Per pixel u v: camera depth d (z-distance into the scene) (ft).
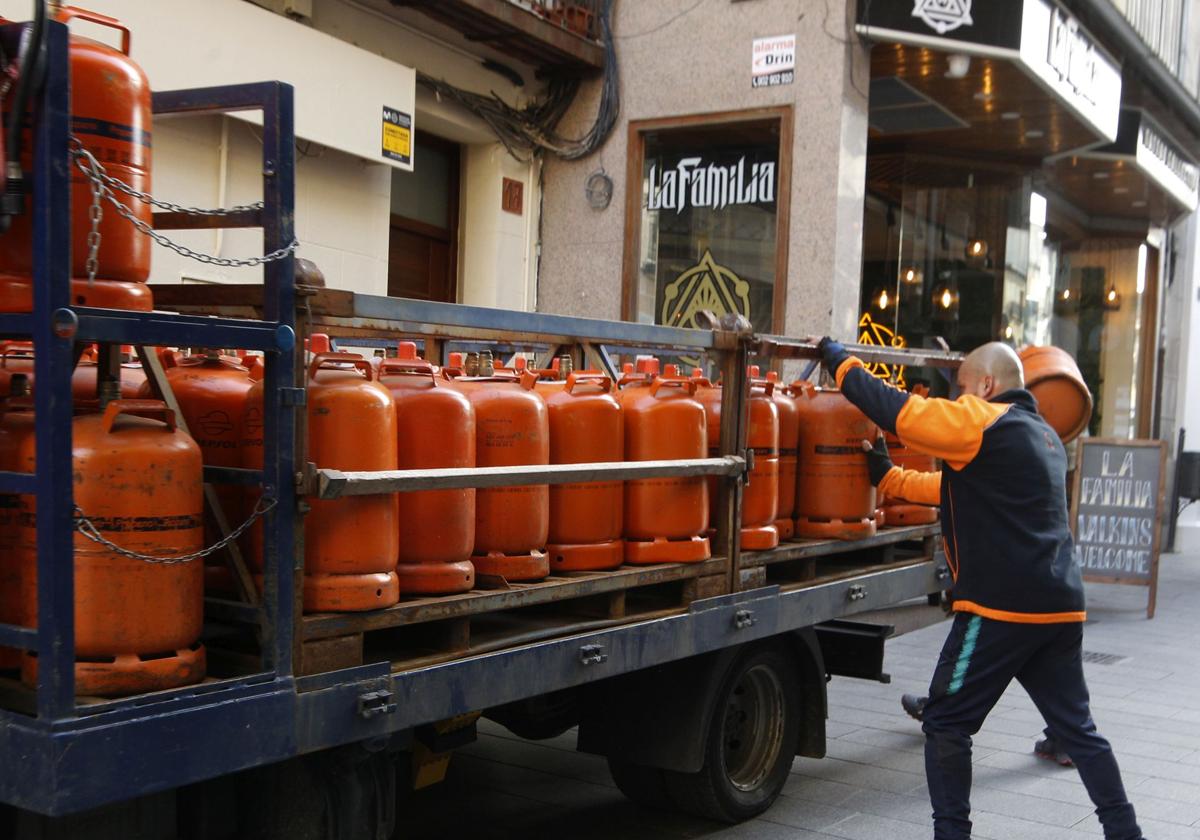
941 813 12.65
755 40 31.86
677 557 13.30
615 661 12.26
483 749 18.48
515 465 11.55
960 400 13.04
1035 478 12.73
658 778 14.84
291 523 9.14
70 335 7.67
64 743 7.55
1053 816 15.83
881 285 42.55
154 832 9.32
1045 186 49.52
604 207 33.99
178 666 8.60
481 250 33.32
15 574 8.46
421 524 10.62
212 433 10.54
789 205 31.63
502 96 33.06
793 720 15.98
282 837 9.72
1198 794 16.94
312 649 9.37
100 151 8.49
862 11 30.76
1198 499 52.85
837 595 16.29
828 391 16.47
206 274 24.29
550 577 12.26
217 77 23.18
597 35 33.65
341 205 27.78
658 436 13.26
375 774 10.44
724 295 33.12
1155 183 50.14
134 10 21.35
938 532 18.99
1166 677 25.34
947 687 12.84
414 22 29.50
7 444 8.33
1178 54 46.32
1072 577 12.80
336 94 26.09
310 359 10.11
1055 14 33.96
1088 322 60.85
